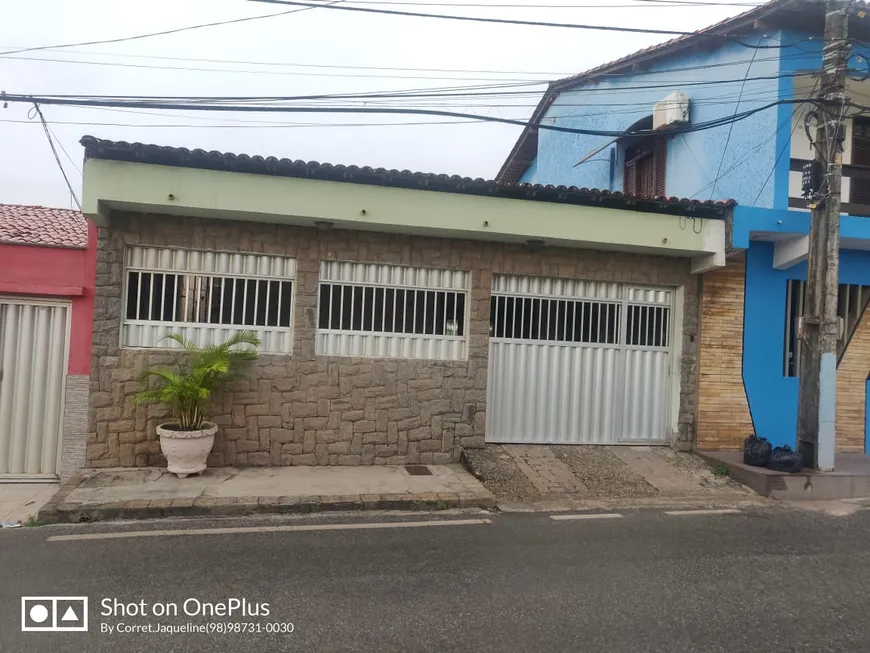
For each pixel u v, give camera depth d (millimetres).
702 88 10891
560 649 3629
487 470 7988
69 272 7543
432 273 8656
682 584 4691
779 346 9539
